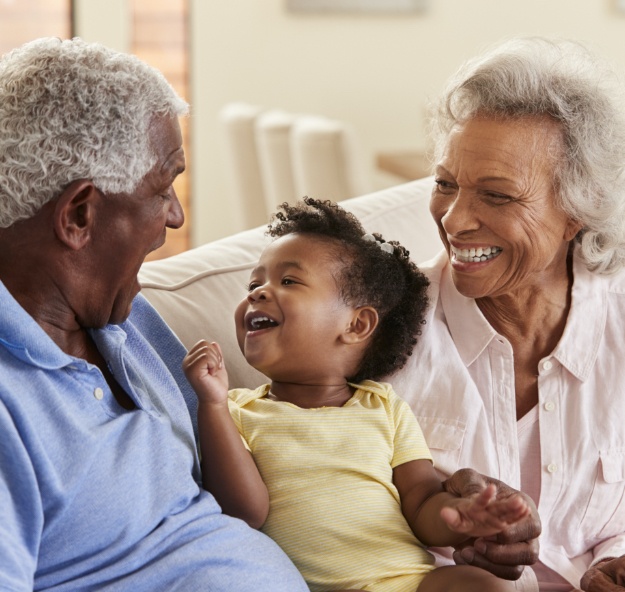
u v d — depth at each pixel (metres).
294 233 1.76
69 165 1.26
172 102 1.36
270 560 1.41
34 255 1.31
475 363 1.80
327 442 1.62
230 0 5.91
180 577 1.31
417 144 6.16
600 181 1.72
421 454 1.67
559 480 1.75
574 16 6.05
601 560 1.72
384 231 2.08
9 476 1.18
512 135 1.66
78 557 1.27
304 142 4.03
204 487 1.55
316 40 6.00
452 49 6.07
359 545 1.56
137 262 1.36
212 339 1.79
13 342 1.24
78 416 1.30
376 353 1.76
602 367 1.80
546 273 1.78
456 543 1.58
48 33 5.68
